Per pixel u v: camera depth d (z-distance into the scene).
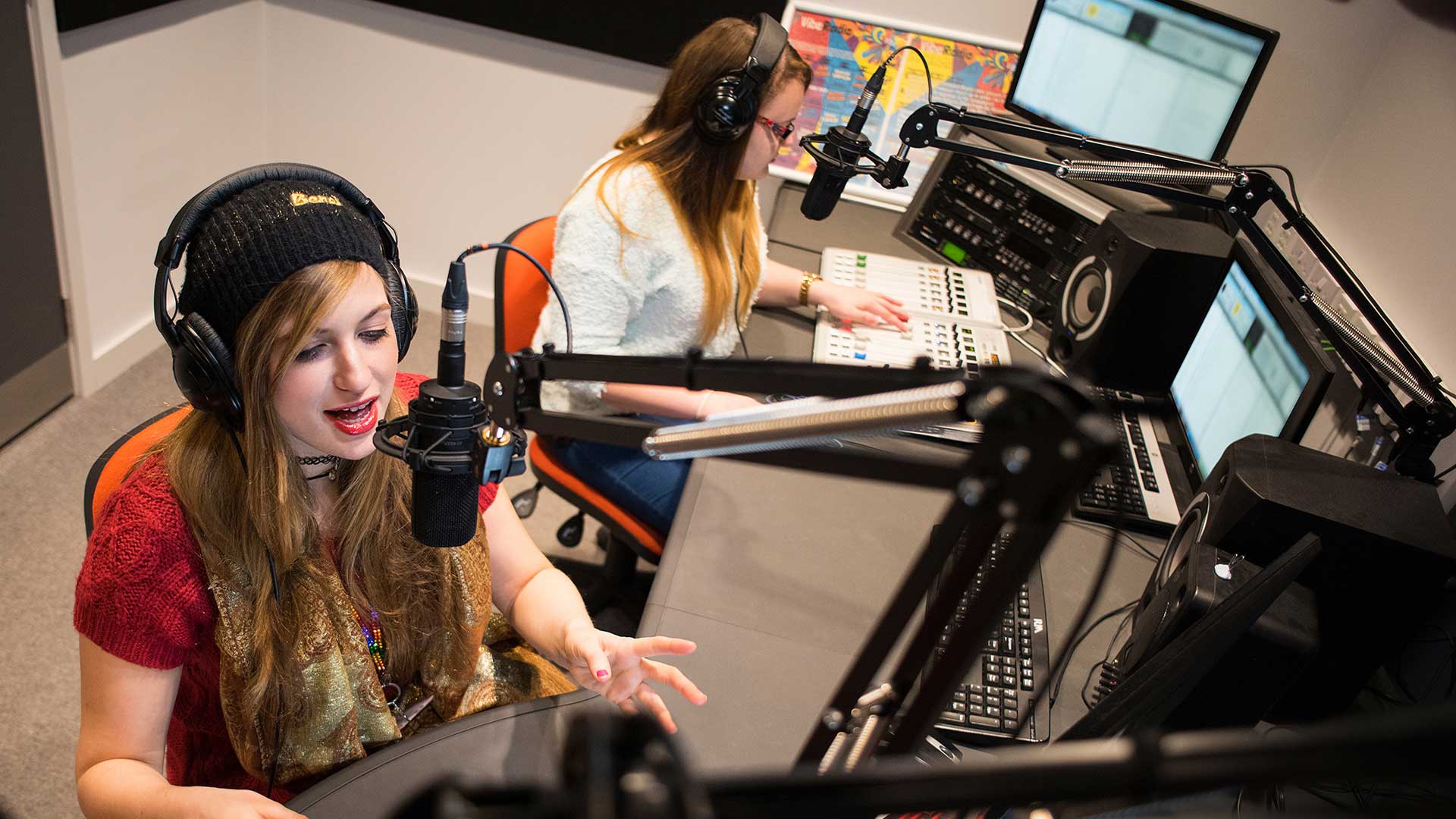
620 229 1.72
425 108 2.97
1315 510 1.24
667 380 0.60
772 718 1.19
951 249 2.25
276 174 1.05
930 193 2.31
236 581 1.12
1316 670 1.33
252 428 1.07
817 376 0.52
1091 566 1.51
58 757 1.84
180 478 1.10
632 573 2.23
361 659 1.21
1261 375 1.53
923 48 2.40
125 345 2.75
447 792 0.30
